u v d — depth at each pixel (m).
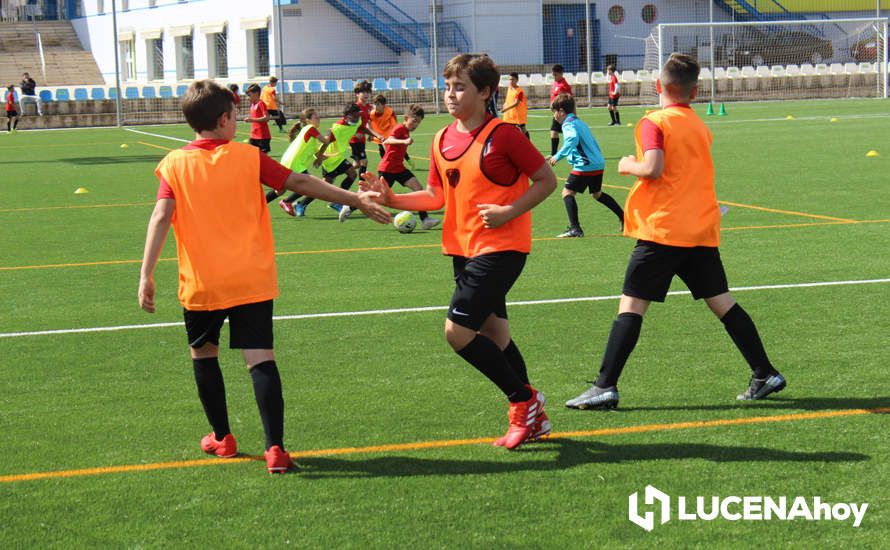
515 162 5.20
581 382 6.52
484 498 4.69
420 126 35.56
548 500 4.65
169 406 6.18
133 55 60.41
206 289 5.00
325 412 5.99
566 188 12.54
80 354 7.46
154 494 4.80
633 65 52.53
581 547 4.18
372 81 43.19
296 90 43.09
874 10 54.19
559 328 7.95
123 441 5.55
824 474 4.89
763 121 33.34
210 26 52.09
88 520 4.52
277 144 30.31
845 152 22.38
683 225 5.78
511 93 27.91
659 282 5.88
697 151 5.82
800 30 52.97
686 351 7.17
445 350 7.36
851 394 6.11
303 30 48.19
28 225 14.56
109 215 15.58
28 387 6.62
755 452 5.19
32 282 10.41
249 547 4.23
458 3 49.50
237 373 6.87
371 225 14.09
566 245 11.95
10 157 26.45
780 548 4.16
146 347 7.63
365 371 6.85
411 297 9.25
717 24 39.69
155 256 5.04
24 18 67.62
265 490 4.82
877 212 13.84
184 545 4.26
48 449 5.44
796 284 9.37
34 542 4.31
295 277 10.38
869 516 4.43
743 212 14.19
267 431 5.05
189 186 5.01
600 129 32.22
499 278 5.23
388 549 4.18
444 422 5.78
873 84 47.34
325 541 4.27
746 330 5.97
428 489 4.80
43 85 59.47
